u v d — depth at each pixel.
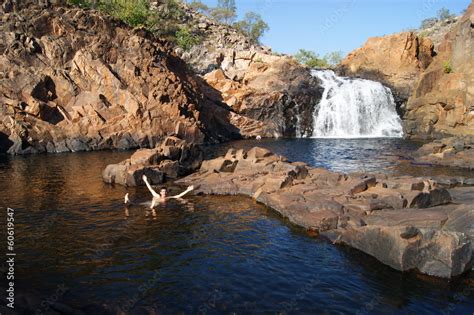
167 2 103.44
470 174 28.98
